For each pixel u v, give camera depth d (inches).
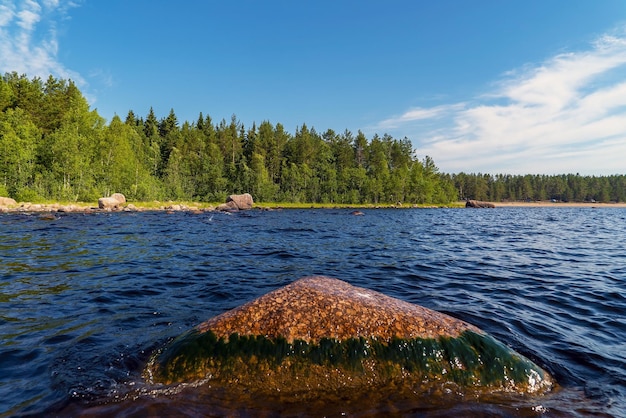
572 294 287.7
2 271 349.7
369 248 559.2
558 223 1269.7
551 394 140.9
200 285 309.6
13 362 160.4
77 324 209.9
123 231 745.6
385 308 170.4
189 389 140.9
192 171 3203.7
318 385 144.0
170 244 568.7
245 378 145.9
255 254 485.4
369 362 151.0
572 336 197.0
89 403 130.6
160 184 2591.0
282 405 131.7
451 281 333.7
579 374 155.3
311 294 175.8
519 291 297.3
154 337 191.0
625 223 1289.4
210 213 1644.9
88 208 1540.4
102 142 2090.3
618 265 421.7
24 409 126.0
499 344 161.3
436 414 126.4
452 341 158.2
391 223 1178.6
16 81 2324.1
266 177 3282.5
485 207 3833.7
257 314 165.8
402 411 128.3
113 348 176.6
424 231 881.5
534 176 6254.9
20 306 242.5
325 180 3649.1
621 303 263.3
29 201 1627.7
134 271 360.8
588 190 5654.5
